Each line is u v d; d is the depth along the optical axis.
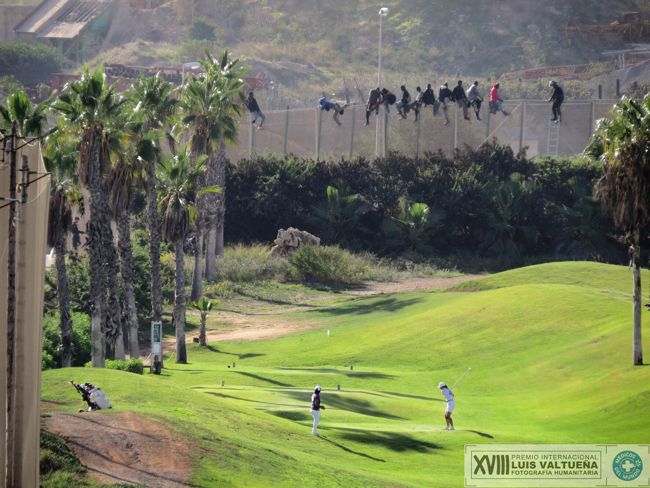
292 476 106.19
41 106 194.25
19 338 90.38
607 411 167.50
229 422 129.50
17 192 90.88
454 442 145.00
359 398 186.12
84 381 141.75
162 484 93.25
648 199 197.12
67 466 94.38
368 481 113.06
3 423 90.44
